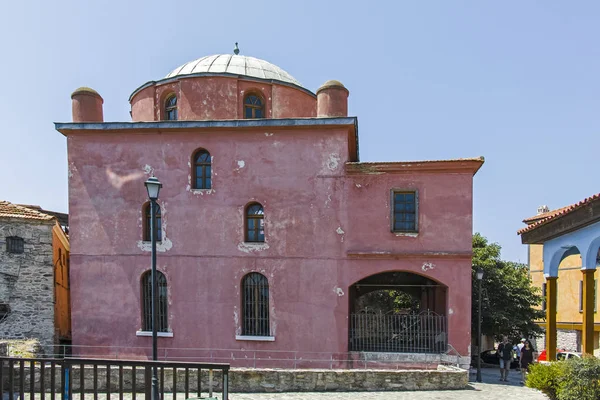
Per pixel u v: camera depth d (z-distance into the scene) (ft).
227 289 53.93
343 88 55.72
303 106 65.92
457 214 51.65
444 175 52.16
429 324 51.83
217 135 55.72
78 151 57.11
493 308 83.56
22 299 57.11
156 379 27.12
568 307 98.17
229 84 61.00
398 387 41.16
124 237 55.67
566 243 44.39
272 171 54.80
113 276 55.36
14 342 48.67
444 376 41.78
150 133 56.49
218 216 54.95
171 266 54.80
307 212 53.83
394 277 67.26
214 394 38.60
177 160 55.98
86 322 55.16
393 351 51.42
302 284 53.11
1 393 25.88
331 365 51.57
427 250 51.67
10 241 57.31
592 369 31.86
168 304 54.49
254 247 54.08
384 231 52.54
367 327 52.75
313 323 52.54
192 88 60.70
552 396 35.09
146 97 63.93
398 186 52.75
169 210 55.47
